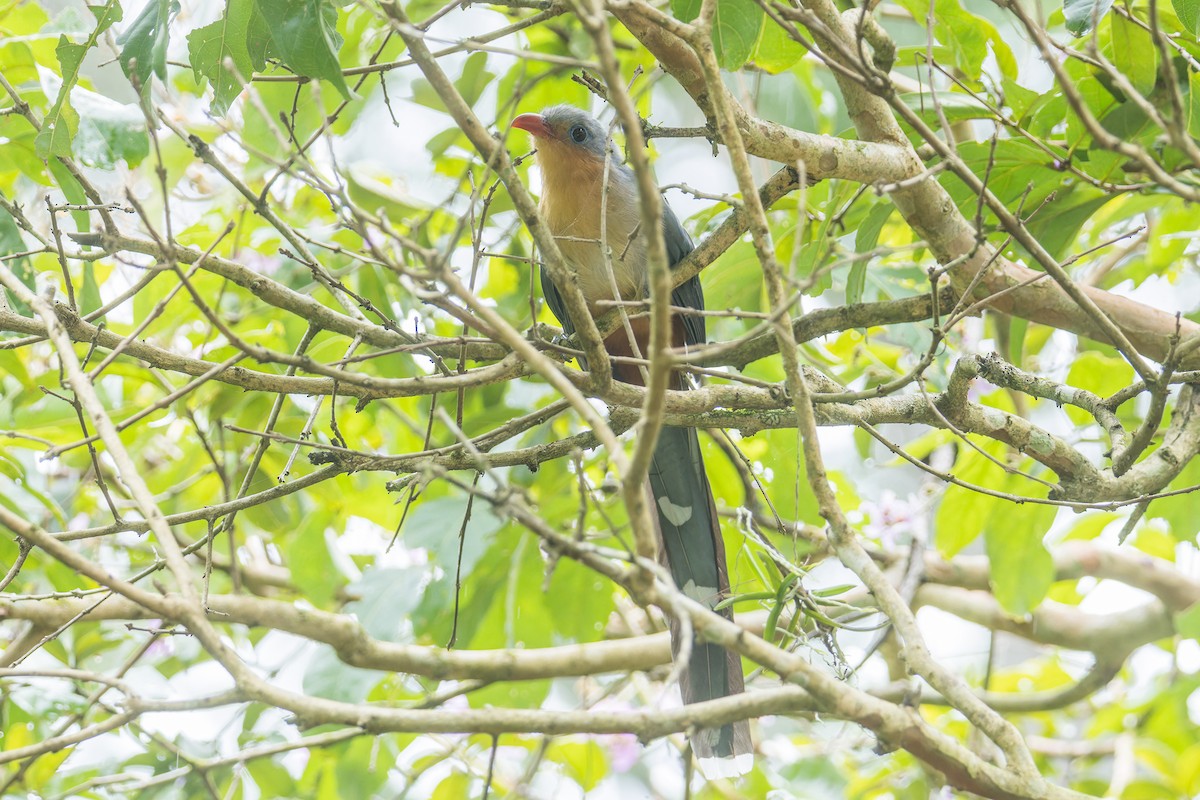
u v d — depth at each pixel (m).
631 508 4.43
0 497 9.13
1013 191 7.97
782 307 4.74
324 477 6.50
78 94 6.87
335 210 5.34
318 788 10.21
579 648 9.50
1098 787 12.43
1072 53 5.53
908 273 10.62
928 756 5.13
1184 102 7.06
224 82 6.52
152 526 4.66
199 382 5.50
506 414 10.55
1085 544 11.74
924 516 10.44
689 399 6.59
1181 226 9.91
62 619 8.96
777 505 10.67
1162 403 6.20
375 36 9.94
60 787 8.91
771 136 6.47
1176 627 10.05
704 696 7.11
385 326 6.73
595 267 9.44
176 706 5.08
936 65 6.90
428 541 9.84
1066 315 7.44
